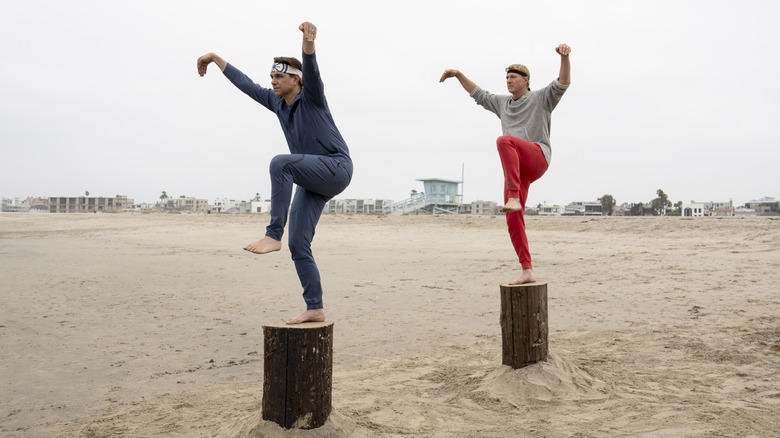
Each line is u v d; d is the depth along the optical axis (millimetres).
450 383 4773
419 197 47656
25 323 7387
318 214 3729
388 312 8133
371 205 94125
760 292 8445
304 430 3363
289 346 3361
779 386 4367
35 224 34156
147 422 3959
